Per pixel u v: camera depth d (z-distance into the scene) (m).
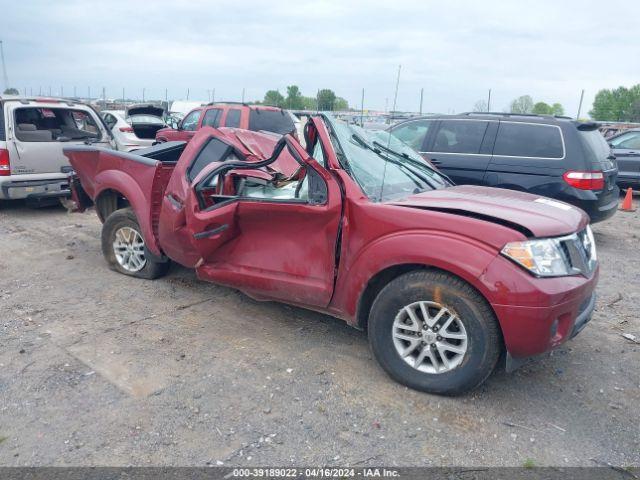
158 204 5.34
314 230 3.92
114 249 5.89
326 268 3.88
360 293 3.66
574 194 6.90
